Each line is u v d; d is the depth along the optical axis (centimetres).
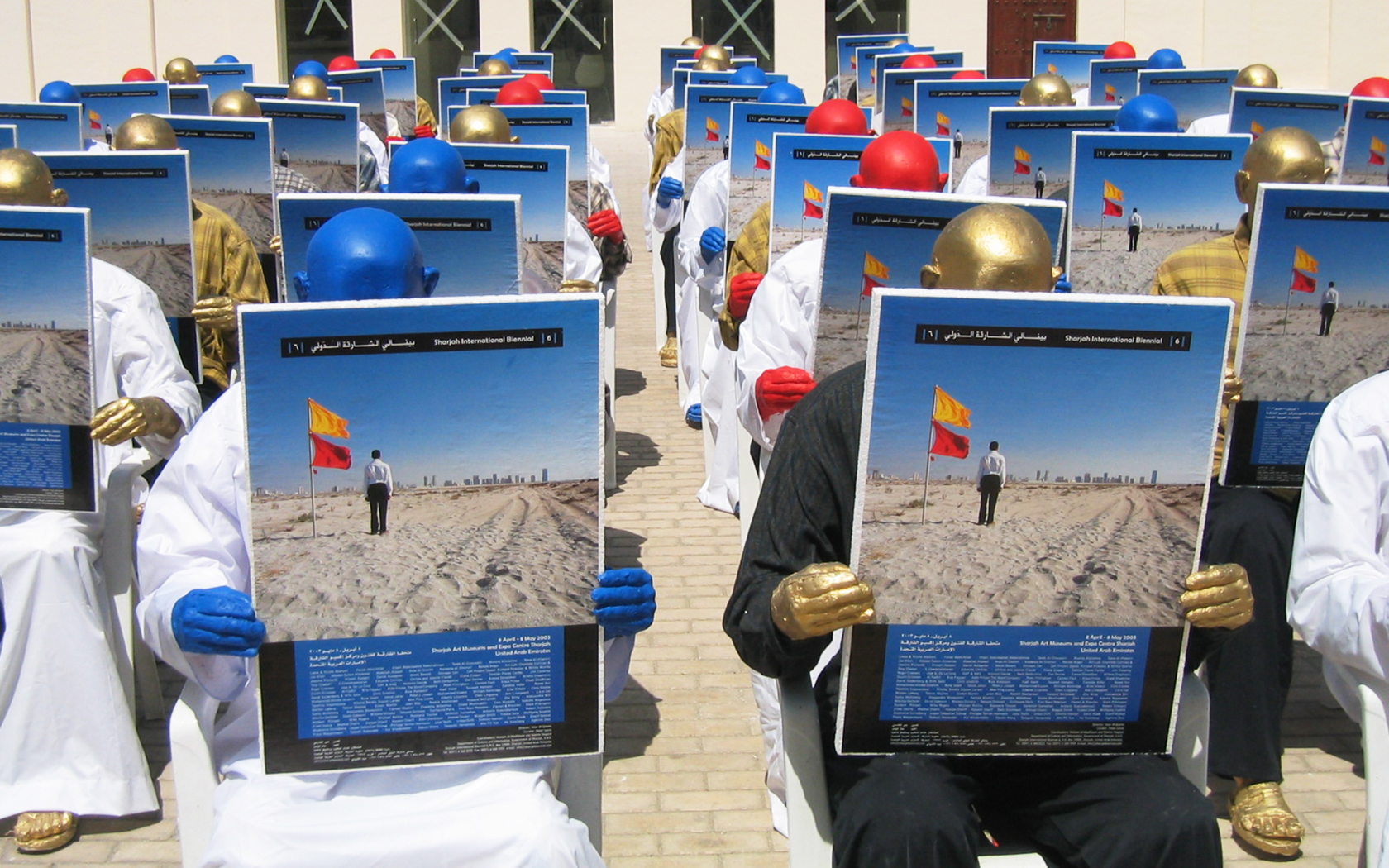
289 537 242
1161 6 2000
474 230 417
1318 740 418
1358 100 670
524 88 835
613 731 416
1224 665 359
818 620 235
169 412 368
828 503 259
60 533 361
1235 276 421
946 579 242
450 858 245
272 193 609
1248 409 362
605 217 639
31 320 342
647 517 609
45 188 406
